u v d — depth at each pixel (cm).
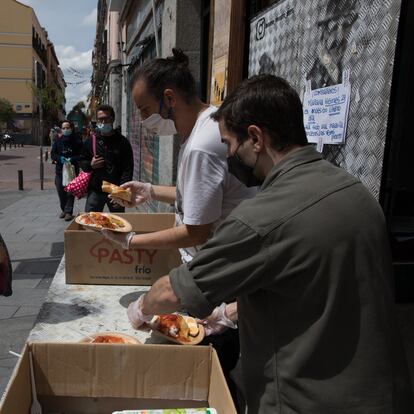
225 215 172
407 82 238
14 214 839
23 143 4944
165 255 213
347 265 96
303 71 221
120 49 1466
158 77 175
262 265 98
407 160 271
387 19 158
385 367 99
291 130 108
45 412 136
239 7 333
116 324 178
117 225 219
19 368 123
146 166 770
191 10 471
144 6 805
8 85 5125
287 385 102
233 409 110
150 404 137
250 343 111
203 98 483
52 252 585
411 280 242
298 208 98
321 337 98
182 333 166
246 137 111
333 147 194
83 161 490
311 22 212
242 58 338
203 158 162
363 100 172
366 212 101
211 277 103
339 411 97
